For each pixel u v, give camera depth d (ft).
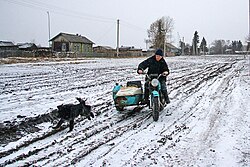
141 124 24.67
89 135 21.65
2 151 18.40
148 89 27.63
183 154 17.92
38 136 21.26
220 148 18.79
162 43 306.35
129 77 62.23
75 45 256.52
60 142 20.16
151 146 19.34
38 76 61.67
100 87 45.91
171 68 97.40
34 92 40.04
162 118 26.63
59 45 252.21
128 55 256.73
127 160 17.11
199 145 19.40
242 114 27.27
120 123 24.99
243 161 16.83
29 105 31.01
